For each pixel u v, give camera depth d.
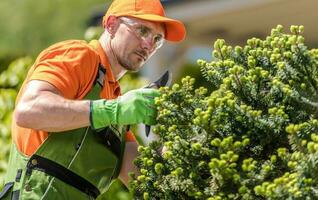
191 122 4.71
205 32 14.70
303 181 4.23
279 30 4.94
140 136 8.34
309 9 13.23
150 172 4.77
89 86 5.19
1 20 26.39
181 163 4.63
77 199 5.14
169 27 5.46
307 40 15.21
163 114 4.73
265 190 4.26
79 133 5.16
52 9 26.39
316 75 4.73
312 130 4.48
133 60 5.38
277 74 4.75
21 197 5.08
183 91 4.77
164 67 14.02
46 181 5.07
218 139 4.50
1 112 9.04
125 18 5.35
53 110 4.91
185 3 12.52
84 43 5.29
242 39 15.34
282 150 4.42
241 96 4.76
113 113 4.89
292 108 4.66
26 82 5.20
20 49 26.11
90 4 26.28
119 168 5.55
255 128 4.61
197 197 4.55
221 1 12.39
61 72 5.05
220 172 4.40
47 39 26.30
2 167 8.34
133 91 4.91
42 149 5.10
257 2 12.19
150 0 5.41
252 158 4.56
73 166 5.13
